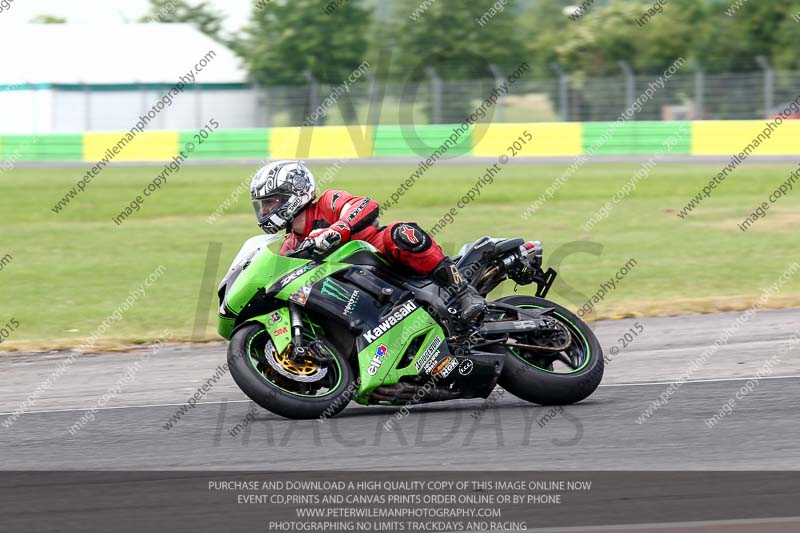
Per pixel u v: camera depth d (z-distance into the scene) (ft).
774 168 297.74
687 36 465.06
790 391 76.23
